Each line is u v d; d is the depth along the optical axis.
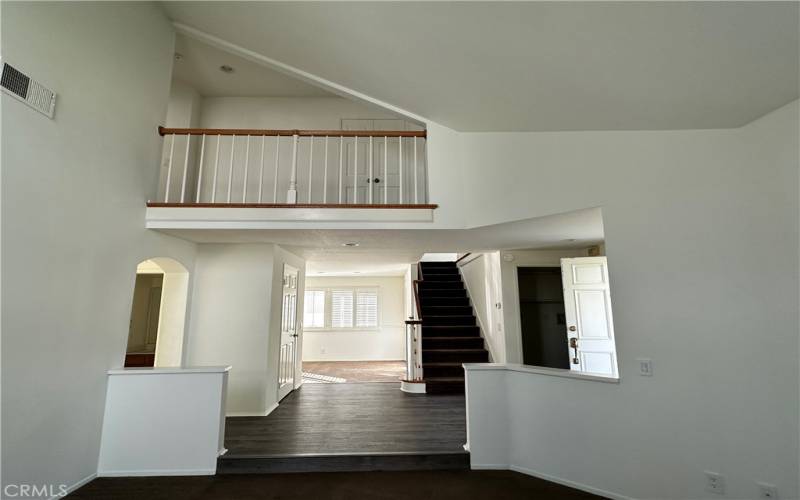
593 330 4.57
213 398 3.13
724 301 2.42
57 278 2.54
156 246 3.72
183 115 5.28
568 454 2.87
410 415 4.25
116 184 3.14
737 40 1.92
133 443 3.02
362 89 3.75
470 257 7.17
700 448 2.38
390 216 3.54
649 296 2.64
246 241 4.35
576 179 3.01
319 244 4.55
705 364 2.43
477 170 3.51
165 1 3.66
